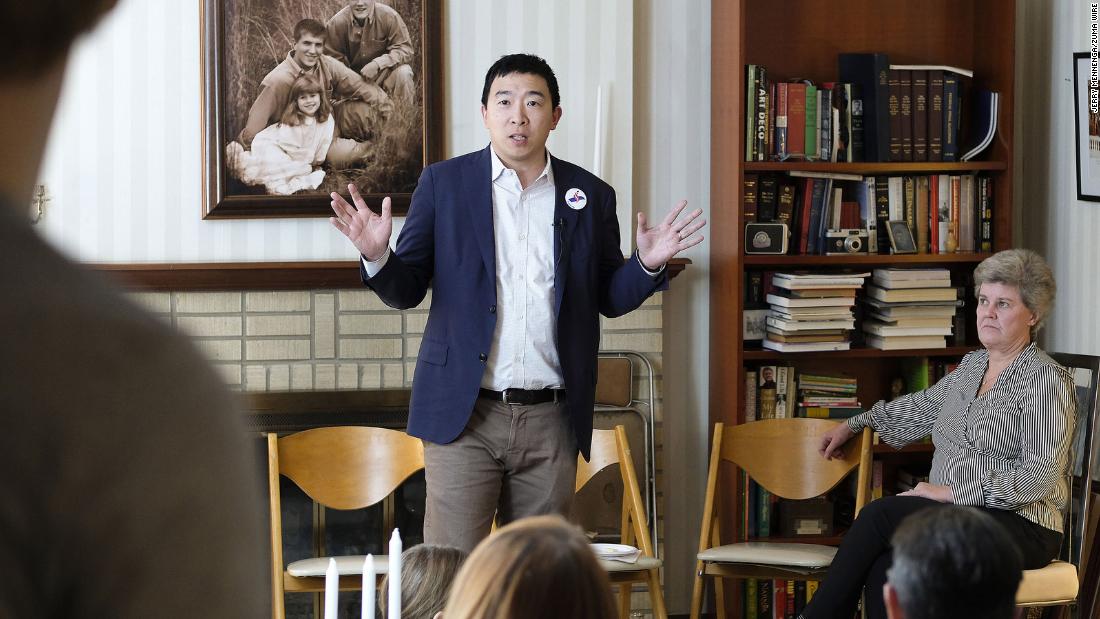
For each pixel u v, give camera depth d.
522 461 4.65
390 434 5.32
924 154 6.48
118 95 5.99
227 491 0.53
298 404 6.12
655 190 6.60
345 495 5.27
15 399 0.48
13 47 0.52
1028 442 4.95
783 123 6.32
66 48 0.53
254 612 0.55
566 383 4.62
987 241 6.59
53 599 0.49
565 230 4.66
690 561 6.74
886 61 6.40
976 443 5.12
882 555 5.00
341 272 6.06
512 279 4.62
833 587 5.00
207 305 6.05
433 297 4.70
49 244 0.50
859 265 6.65
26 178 0.53
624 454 5.33
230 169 6.04
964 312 6.67
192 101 6.04
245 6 6.01
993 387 5.14
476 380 4.56
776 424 5.77
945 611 2.23
